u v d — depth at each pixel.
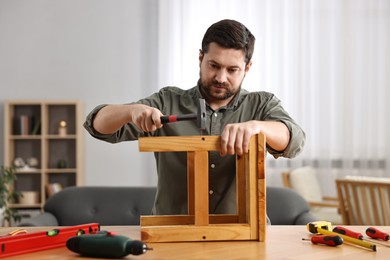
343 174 4.82
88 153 4.76
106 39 4.80
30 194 4.47
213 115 1.43
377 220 3.01
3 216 4.01
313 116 4.83
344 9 4.83
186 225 1.03
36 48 4.77
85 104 4.79
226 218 1.13
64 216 2.92
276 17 4.80
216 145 1.02
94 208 2.95
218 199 1.38
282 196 2.84
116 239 0.87
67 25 4.79
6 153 4.46
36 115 4.70
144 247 0.86
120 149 4.79
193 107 1.45
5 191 4.02
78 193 2.99
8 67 4.75
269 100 1.45
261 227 1.01
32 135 4.50
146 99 1.46
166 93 1.49
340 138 4.84
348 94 4.83
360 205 3.11
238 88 1.35
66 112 4.71
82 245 0.88
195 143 1.02
